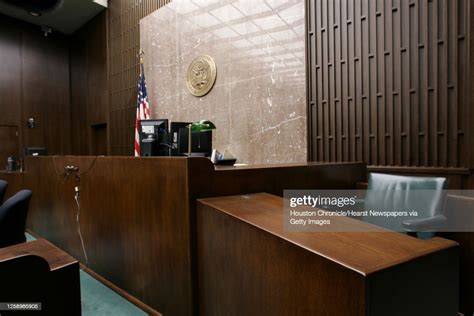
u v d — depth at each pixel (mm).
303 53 3973
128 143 7004
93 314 2018
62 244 3078
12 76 7645
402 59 3174
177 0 5703
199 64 5309
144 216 2012
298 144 4043
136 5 6711
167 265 1828
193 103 5445
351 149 3562
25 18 7758
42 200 3465
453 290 1081
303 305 1045
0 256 1301
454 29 2846
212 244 1530
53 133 8344
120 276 2293
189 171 1659
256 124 4496
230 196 1776
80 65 8445
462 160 2838
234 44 4785
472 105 2756
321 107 3812
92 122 8078
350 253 990
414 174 3084
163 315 1888
